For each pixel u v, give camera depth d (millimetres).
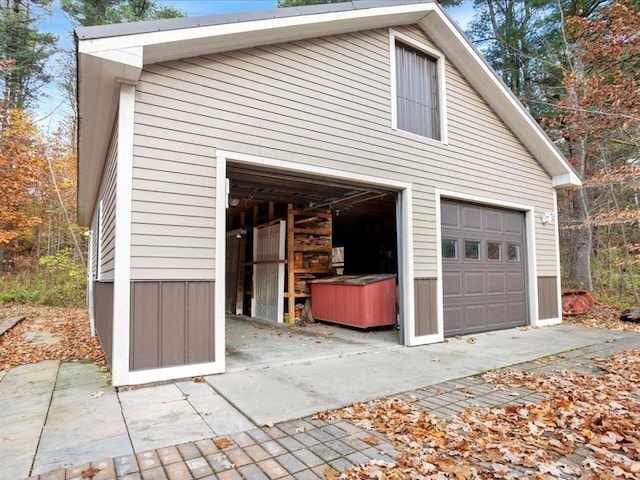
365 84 5688
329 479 2105
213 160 4309
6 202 13141
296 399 3344
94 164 6004
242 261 10102
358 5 5258
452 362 4723
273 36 4672
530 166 8297
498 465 2258
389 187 5906
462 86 7094
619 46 9094
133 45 3584
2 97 14555
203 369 4070
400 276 6000
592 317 8945
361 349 5496
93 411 3107
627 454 2408
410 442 2541
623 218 9211
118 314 3697
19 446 2498
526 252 8172
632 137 10148
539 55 12930
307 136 5031
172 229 4012
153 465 2252
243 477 2133
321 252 8844
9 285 13609
